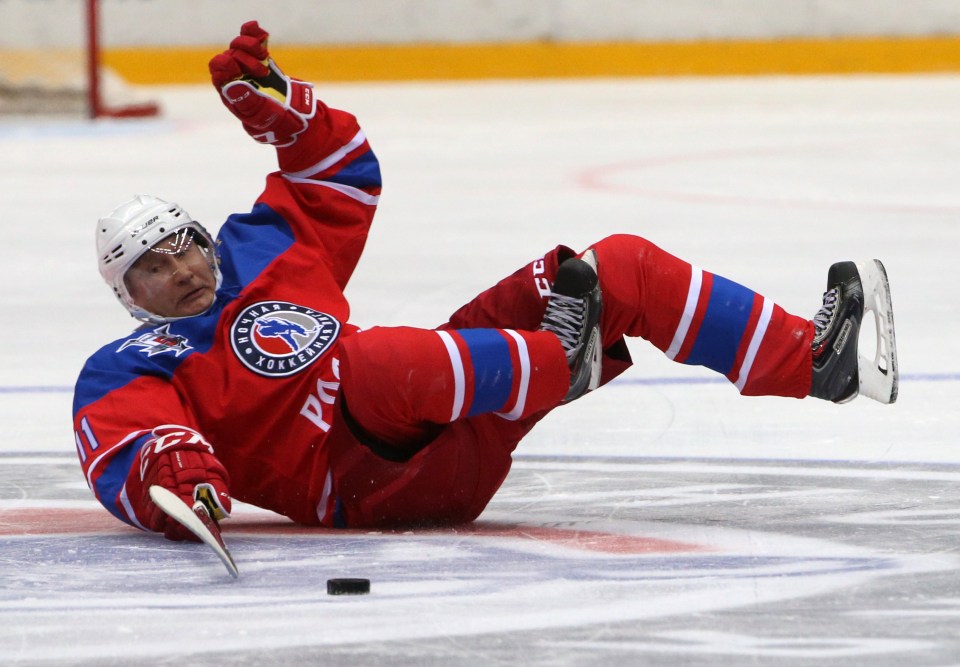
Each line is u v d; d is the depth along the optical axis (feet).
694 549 35.81
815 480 43.93
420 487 36.94
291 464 37.58
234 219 42.09
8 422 55.77
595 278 36.55
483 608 30.89
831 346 39.58
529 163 160.97
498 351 35.55
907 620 29.68
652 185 141.18
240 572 34.24
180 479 34.78
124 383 37.24
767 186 138.72
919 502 40.68
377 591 32.32
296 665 27.55
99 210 129.39
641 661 27.48
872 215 118.11
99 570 34.68
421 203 130.11
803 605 30.78
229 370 37.47
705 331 38.19
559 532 37.99
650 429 52.16
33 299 86.17
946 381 59.41
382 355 35.29
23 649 28.86
